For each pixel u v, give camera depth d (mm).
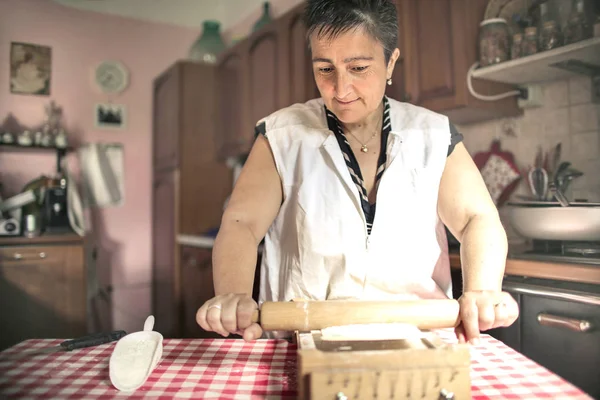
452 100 1455
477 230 743
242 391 545
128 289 2938
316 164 844
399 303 596
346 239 824
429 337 541
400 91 1623
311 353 478
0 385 553
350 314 580
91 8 2832
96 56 2855
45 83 2705
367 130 853
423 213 831
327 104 769
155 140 2990
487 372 592
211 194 2711
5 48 2604
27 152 2592
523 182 1507
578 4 1257
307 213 833
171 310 2697
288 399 523
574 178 1364
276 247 899
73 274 2242
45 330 2174
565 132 1416
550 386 549
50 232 2320
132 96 2982
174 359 648
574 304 1002
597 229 1057
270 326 578
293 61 2051
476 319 578
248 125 2383
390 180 819
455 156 840
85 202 2828
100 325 2803
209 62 2742
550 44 1277
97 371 606
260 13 2762
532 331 1071
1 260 2104
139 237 2992
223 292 675
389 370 474
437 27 1503
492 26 1396
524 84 1500
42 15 2701
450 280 890
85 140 2832
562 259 1075
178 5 3062
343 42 679
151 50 3031
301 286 849
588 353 980
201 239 2408
